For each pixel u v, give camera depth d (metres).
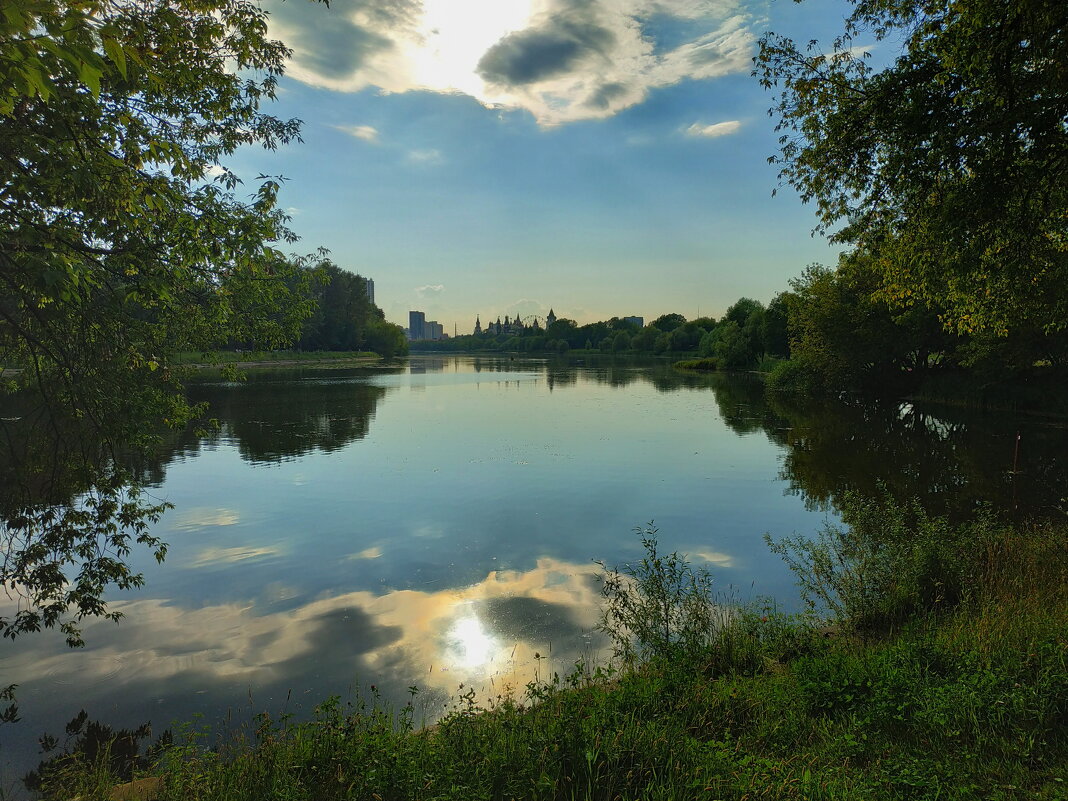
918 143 8.17
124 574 7.40
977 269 9.38
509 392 45.28
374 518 13.27
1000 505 13.88
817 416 31.56
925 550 7.73
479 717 4.61
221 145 8.67
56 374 6.55
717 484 16.50
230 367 10.08
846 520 12.28
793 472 17.98
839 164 9.22
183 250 6.72
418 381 55.81
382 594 9.20
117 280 6.78
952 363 36.81
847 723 4.40
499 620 8.23
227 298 8.90
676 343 141.88
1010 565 7.79
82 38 2.47
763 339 71.25
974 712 4.22
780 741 4.25
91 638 7.86
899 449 21.83
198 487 16.08
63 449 6.96
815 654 6.02
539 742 3.90
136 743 5.70
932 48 8.02
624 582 9.46
